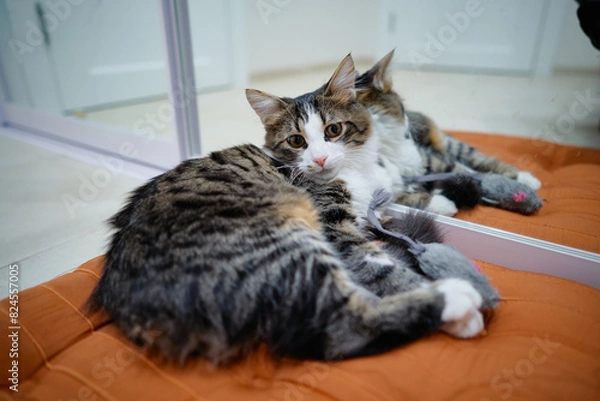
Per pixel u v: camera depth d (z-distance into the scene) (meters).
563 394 0.78
